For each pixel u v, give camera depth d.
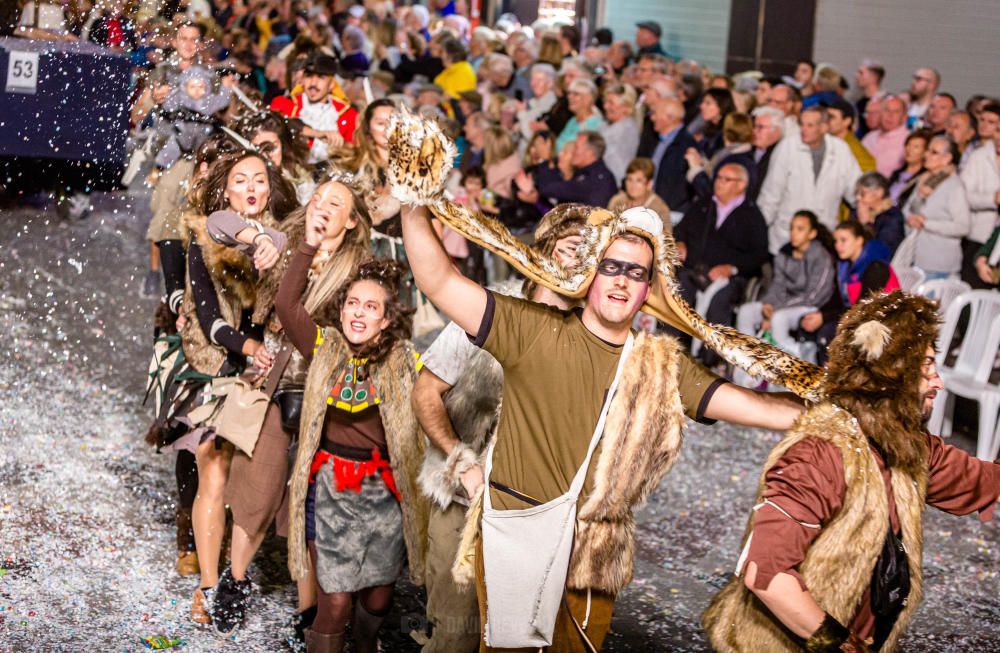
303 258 3.67
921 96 9.94
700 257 7.87
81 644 3.87
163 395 4.23
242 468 3.94
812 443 2.67
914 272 7.51
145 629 4.01
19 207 10.91
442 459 3.38
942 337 6.82
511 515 2.90
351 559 3.56
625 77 10.52
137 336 7.89
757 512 2.65
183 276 4.31
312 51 8.34
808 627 2.58
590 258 2.83
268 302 4.03
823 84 10.18
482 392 3.31
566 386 2.86
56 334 7.78
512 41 12.56
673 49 12.21
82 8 10.12
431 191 2.64
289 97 7.72
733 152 7.99
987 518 2.95
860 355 2.72
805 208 7.81
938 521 5.70
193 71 7.59
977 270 7.50
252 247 3.90
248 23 15.51
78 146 10.05
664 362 2.90
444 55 12.77
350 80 12.12
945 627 4.52
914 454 2.71
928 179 7.66
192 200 4.27
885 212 7.70
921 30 11.51
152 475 5.50
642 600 4.62
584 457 2.88
